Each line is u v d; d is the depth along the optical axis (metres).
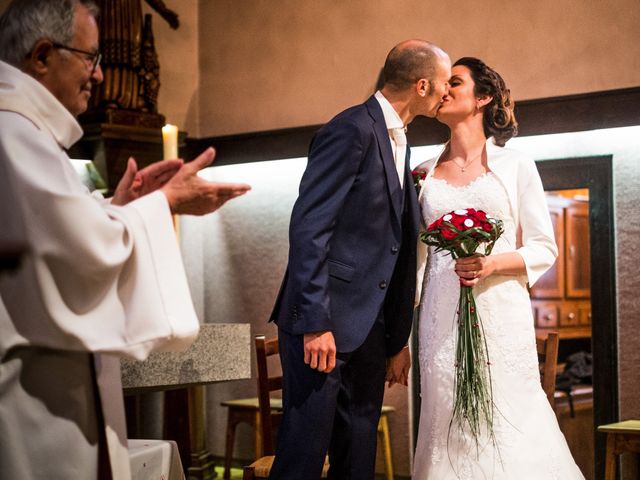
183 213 2.02
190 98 6.27
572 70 4.83
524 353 3.13
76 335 1.77
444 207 3.22
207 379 2.89
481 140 3.33
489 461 3.04
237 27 6.12
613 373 4.72
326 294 2.68
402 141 2.98
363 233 2.82
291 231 2.74
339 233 2.80
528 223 3.22
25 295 1.80
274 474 2.74
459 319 3.09
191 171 1.99
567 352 6.93
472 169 3.28
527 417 3.09
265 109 5.98
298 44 5.86
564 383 6.41
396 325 2.99
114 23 5.40
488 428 3.06
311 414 2.70
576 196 6.96
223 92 6.18
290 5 5.90
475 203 3.19
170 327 1.86
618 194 4.77
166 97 6.16
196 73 6.29
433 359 3.21
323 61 5.75
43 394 1.84
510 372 3.10
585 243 6.98
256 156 5.96
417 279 3.29
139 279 1.87
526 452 3.04
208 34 6.26
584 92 4.79
